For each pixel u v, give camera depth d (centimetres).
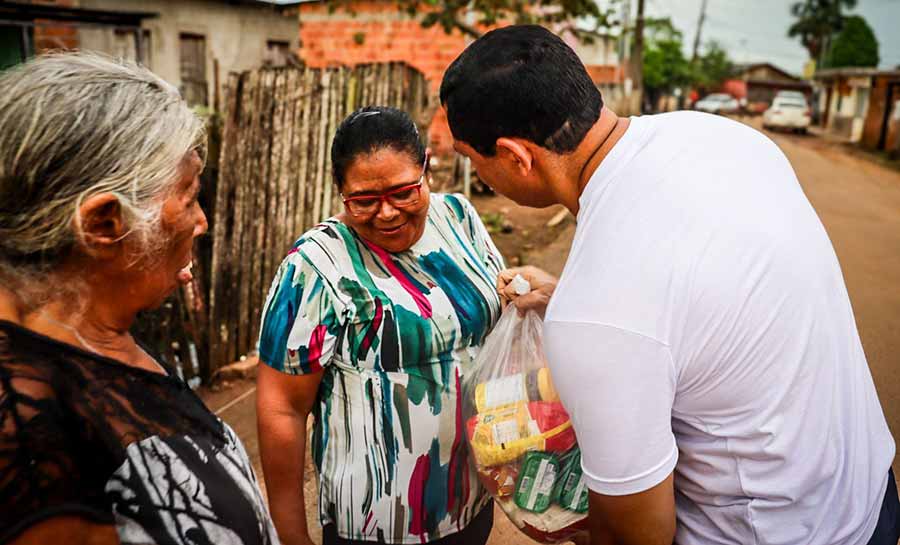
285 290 166
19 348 89
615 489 132
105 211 92
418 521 178
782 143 2442
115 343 103
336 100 477
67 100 89
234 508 104
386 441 173
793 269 127
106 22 816
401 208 162
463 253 186
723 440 135
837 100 2917
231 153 438
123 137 92
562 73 134
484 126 139
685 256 123
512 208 909
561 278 135
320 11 1220
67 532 90
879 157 1964
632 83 2245
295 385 170
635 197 128
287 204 470
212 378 455
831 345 132
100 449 93
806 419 130
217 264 445
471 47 142
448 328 174
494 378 176
